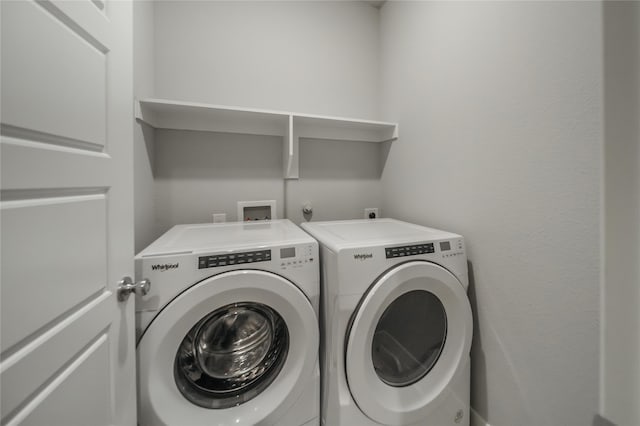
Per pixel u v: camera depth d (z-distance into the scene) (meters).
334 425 0.95
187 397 0.87
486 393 1.12
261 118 1.52
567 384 0.83
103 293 0.69
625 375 0.60
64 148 0.58
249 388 0.96
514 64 0.96
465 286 1.10
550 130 0.85
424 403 1.02
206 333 0.95
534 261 0.92
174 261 0.81
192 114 1.43
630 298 0.59
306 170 1.76
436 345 1.13
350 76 1.84
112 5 0.75
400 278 0.97
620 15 0.59
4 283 0.45
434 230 1.29
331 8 1.78
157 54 1.42
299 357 0.94
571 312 0.81
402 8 1.65
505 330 1.03
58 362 0.55
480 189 1.12
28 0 0.50
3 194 0.46
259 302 0.90
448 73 1.29
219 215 1.57
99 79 0.69
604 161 0.61
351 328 0.92
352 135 1.83
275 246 0.93
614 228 0.60
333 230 1.29
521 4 0.93
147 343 0.79
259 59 1.61
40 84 0.52
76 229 0.61
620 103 0.59
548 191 0.87
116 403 0.71
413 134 1.56
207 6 1.50
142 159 1.22
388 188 1.84
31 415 0.49
